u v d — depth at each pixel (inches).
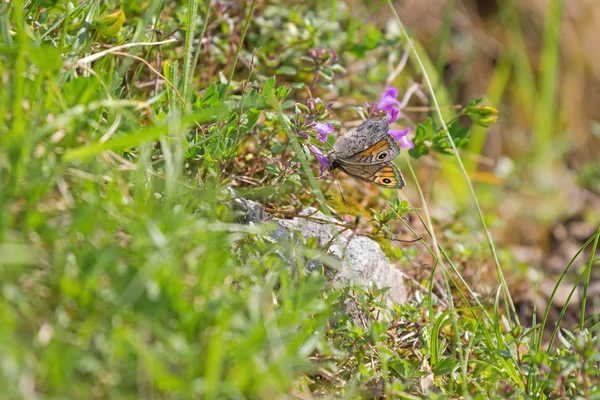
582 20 661.9
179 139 209.8
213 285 186.2
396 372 231.5
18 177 175.5
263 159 301.6
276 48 367.9
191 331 176.6
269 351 186.9
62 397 154.5
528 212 531.2
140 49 302.2
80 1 291.3
